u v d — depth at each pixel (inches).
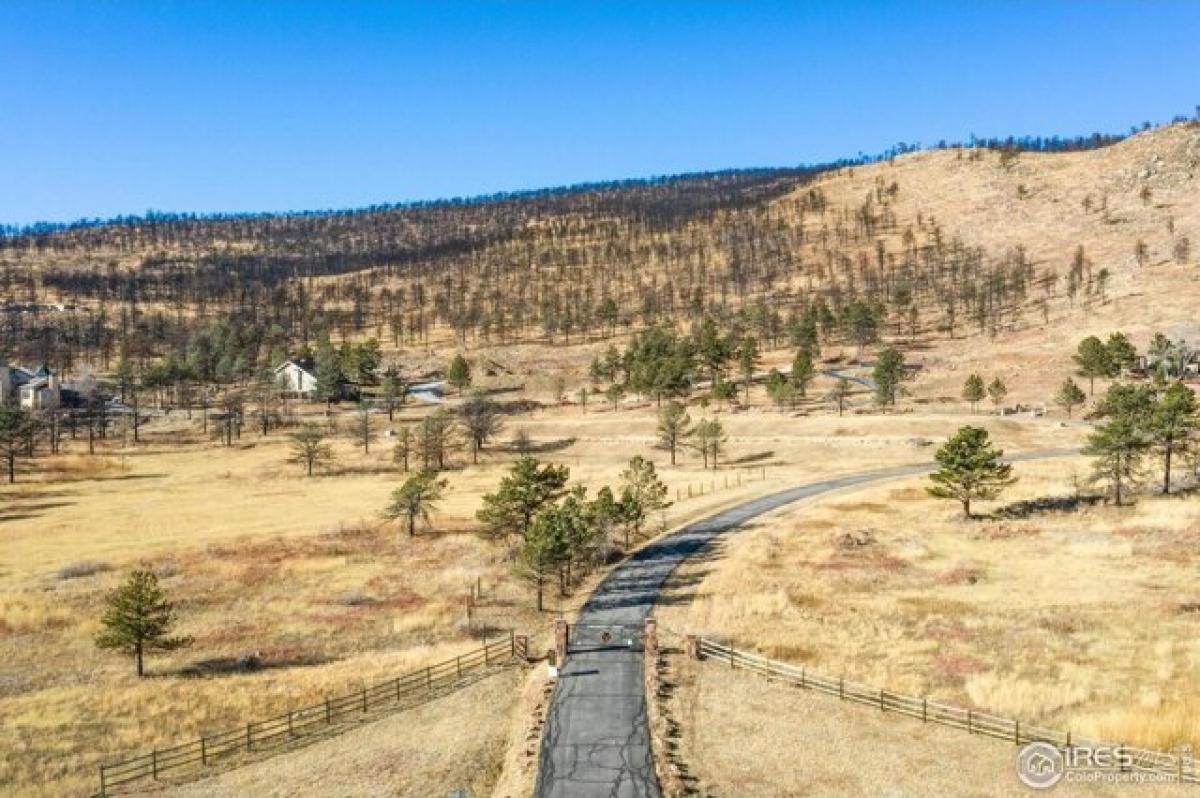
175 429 5664.4
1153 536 2461.9
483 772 1218.0
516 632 1893.5
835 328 7829.7
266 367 7209.6
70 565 2561.5
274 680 1656.0
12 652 1870.1
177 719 1466.5
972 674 1518.2
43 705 1544.0
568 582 2268.7
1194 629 1700.3
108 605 2202.3
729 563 2347.4
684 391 5629.9
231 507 3582.7
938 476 2864.2
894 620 1846.7
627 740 1261.1
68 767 1283.2
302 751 1315.2
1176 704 1346.0
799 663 1593.3
